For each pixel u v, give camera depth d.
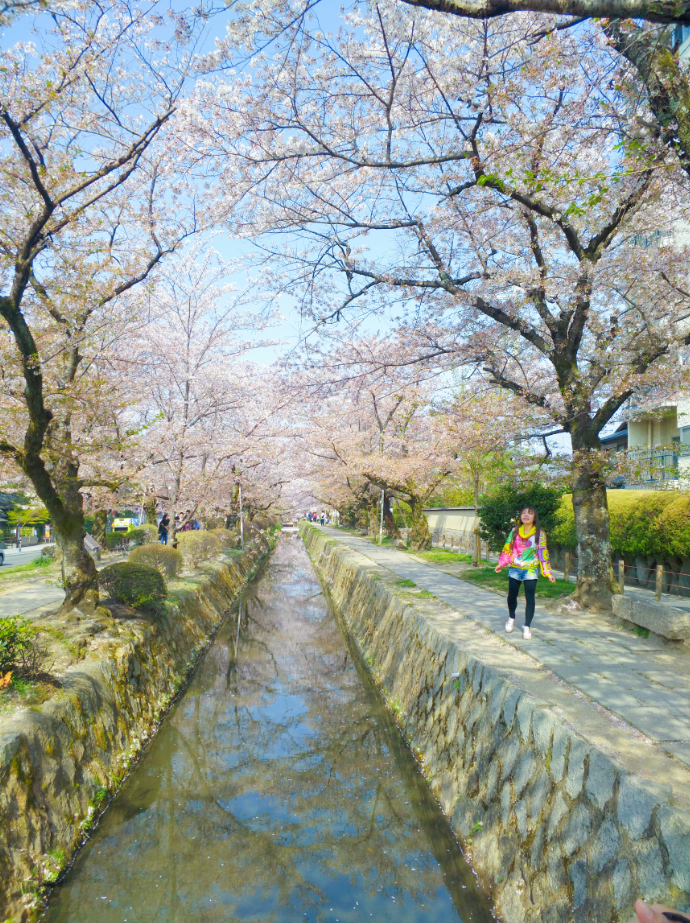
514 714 5.38
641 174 7.37
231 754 8.64
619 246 9.59
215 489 20.03
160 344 15.80
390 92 7.66
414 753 7.95
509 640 7.41
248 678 12.23
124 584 10.20
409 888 5.50
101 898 5.27
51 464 9.31
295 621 18.14
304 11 5.52
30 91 6.60
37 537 33.62
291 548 47.06
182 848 6.25
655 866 3.20
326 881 5.66
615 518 12.93
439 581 13.67
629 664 6.29
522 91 6.79
